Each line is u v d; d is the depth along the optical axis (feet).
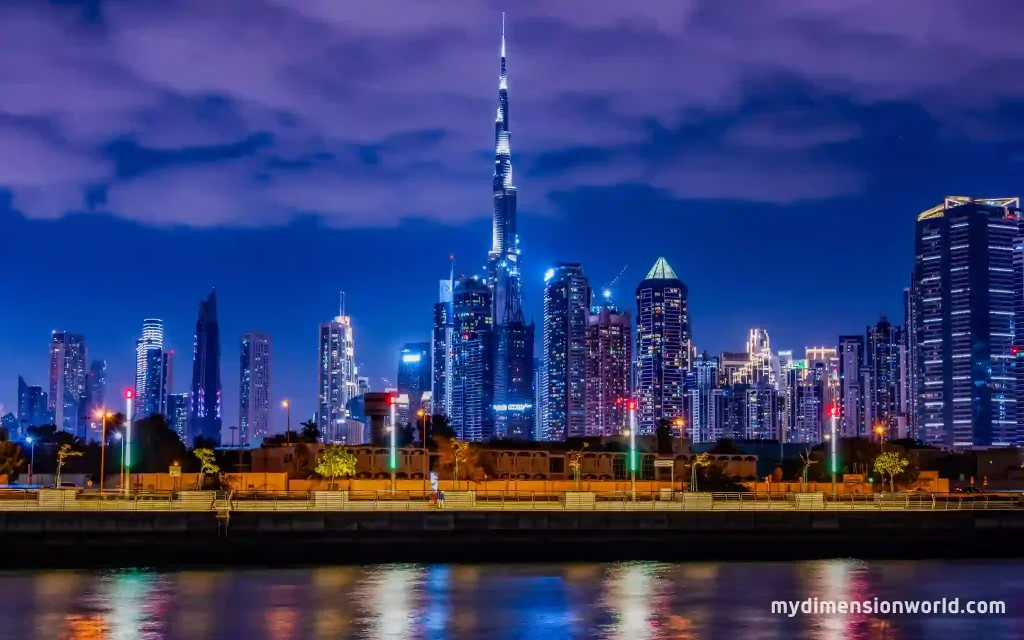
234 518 450.30
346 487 600.39
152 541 442.91
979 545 505.66
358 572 428.97
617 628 315.17
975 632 313.73
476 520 469.98
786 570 442.50
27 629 307.58
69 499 448.24
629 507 497.87
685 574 426.92
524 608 344.28
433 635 305.12
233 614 331.16
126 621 319.27
